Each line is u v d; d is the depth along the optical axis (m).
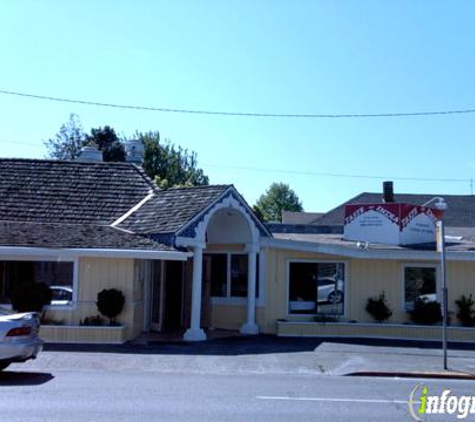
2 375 13.09
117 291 18.75
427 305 21.48
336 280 22.14
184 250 20.33
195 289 19.61
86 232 20.06
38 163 24.69
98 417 9.05
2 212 21.73
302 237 27.08
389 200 31.30
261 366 15.27
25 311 18.41
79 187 23.66
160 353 16.80
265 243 21.75
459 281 21.95
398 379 14.18
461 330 21.14
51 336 18.36
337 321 21.62
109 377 13.12
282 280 22.05
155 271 21.73
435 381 13.93
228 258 22.66
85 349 17.16
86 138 62.38
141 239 19.72
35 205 22.39
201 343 18.94
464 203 47.84
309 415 9.59
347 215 25.41
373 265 22.09
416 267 22.08
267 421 9.07
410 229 24.38
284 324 21.23
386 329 21.39
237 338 20.30
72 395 10.77
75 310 18.89
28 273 19.14
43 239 18.95
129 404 10.07
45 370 14.01
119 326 18.55
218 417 9.24
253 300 21.55
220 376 13.78
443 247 15.48
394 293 21.98
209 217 19.89
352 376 14.46
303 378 13.77
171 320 22.55
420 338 21.31
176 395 11.00
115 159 59.56
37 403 10.00
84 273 19.06
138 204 22.98
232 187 20.72
